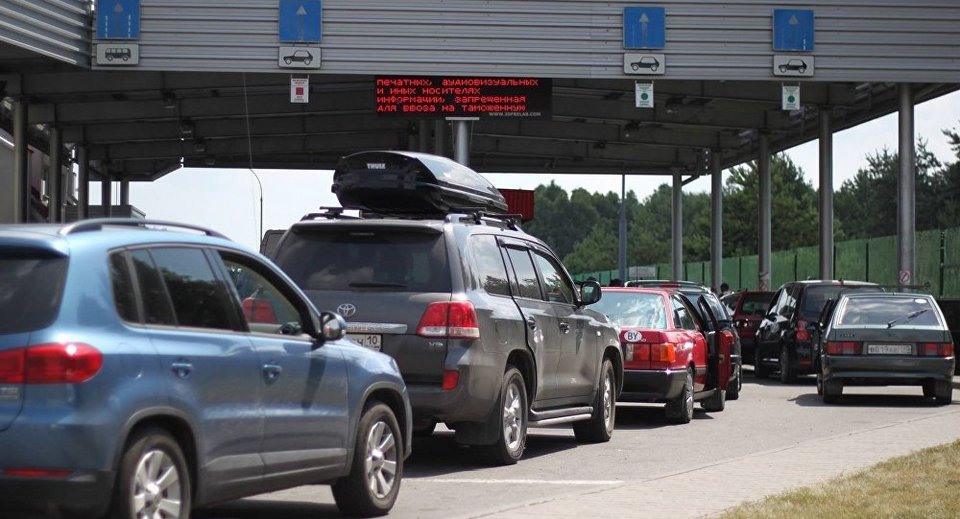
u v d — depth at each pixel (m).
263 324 8.95
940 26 34.03
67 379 7.06
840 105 42.78
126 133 50.34
